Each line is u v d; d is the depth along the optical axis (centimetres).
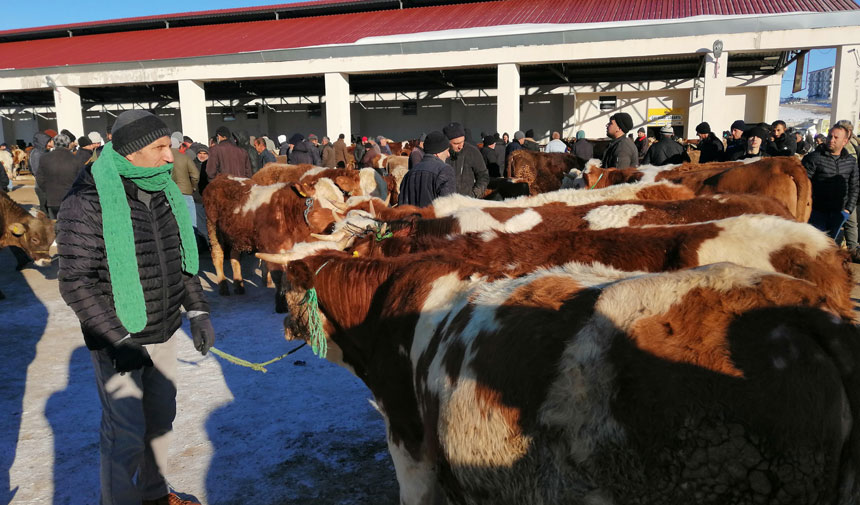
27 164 2911
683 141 1577
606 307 161
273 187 693
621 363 148
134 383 255
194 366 504
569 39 1808
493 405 173
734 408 137
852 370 139
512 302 187
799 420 134
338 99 2075
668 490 141
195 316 284
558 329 166
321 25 2786
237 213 699
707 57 1716
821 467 136
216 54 2173
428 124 2889
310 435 388
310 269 254
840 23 1590
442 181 569
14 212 766
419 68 1980
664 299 154
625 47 1778
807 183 588
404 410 238
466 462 183
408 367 234
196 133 2283
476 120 2806
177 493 321
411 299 236
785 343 139
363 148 1812
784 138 898
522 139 1388
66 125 2402
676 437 139
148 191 258
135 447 257
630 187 529
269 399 440
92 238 238
